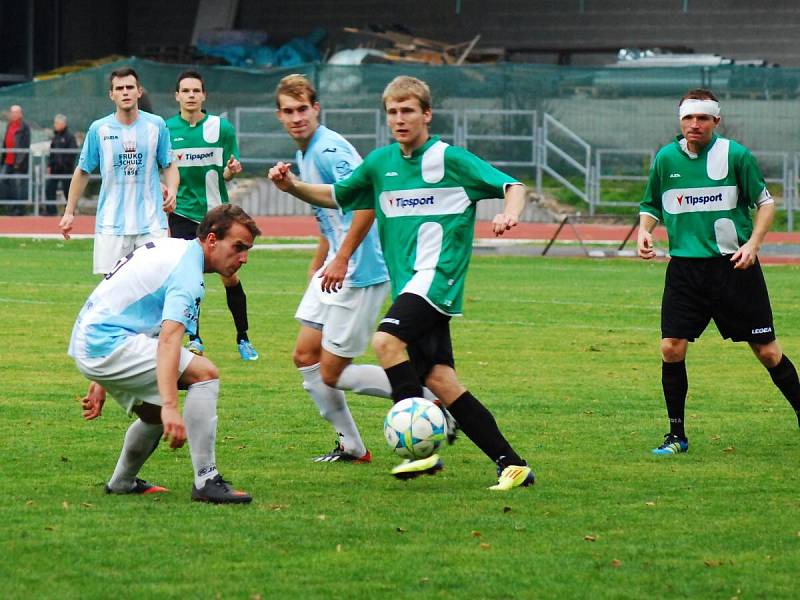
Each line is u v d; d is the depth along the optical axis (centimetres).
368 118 6059
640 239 1688
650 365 2372
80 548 1158
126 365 1294
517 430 1775
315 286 1580
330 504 1341
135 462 1365
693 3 7769
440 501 1359
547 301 3406
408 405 1405
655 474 1502
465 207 1416
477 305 3303
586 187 6044
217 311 3119
